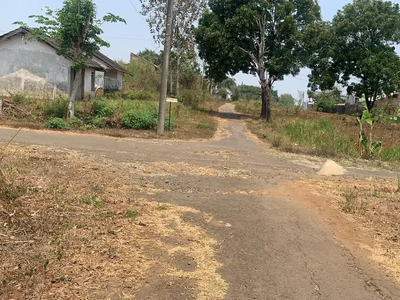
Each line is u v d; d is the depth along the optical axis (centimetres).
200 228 530
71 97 1723
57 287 343
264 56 3250
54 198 561
